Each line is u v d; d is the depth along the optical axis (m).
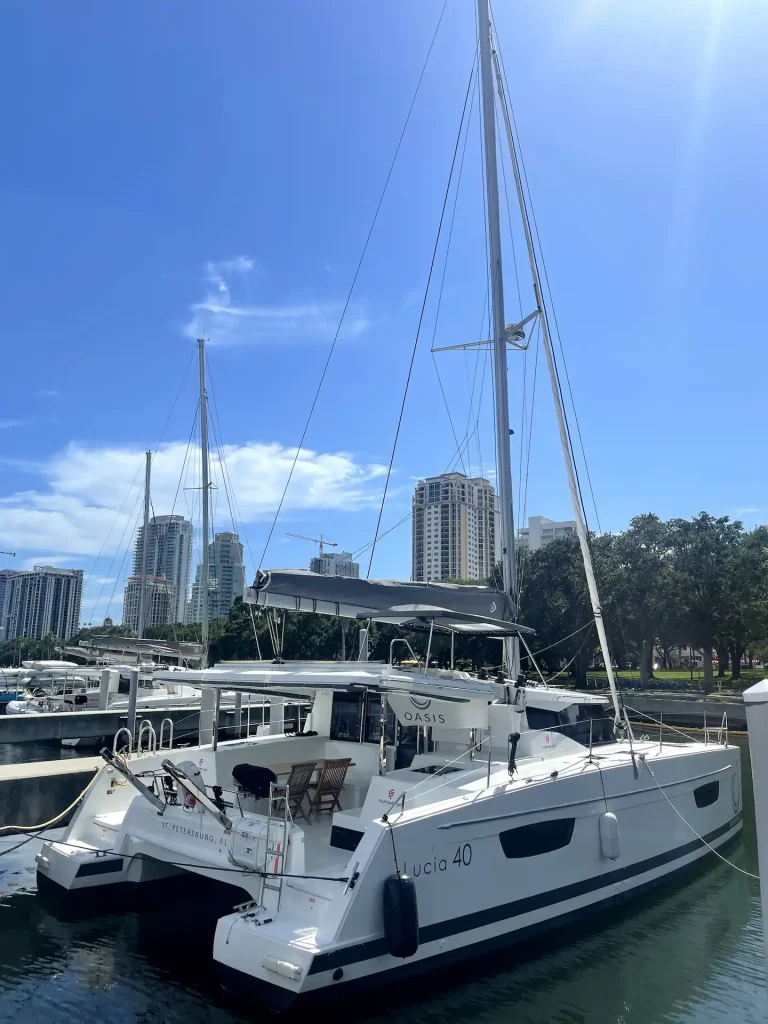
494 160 10.72
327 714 9.41
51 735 18.86
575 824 7.84
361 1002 5.79
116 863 8.06
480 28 10.95
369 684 6.82
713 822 10.69
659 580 41.34
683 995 6.71
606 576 41.69
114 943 7.46
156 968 6.91
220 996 6.36
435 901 6.25
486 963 6.70
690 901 9.09
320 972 5.38
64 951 7.27
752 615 38.84
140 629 32.34
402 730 8.73
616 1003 6.54
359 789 8.84
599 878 8.09
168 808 7.44
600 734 10.04
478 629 8.88
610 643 43.16
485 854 6.77
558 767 8.20
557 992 6.71
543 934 7.30
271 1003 5.47
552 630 42.53
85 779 12.00
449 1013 6.27
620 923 8.31
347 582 8.16
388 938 5.75
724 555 42.69
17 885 9.12
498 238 10.61
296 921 5.90
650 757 9.41
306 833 7.61
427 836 6.26
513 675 9.22
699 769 10.41
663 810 9.38
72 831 8.55
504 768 7.75
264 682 6.99
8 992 6.44
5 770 11.91
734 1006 6.53
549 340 10.98
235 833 6.60
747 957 7.51
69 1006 6.19
